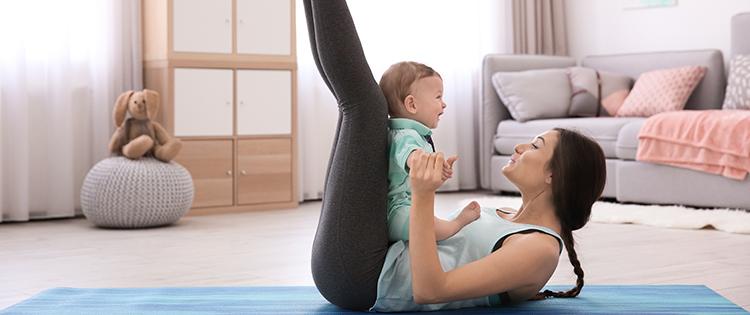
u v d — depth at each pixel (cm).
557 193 251
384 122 240
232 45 541
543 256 238
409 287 243
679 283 314
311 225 486
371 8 625
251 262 366
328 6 230
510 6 688
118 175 469
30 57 505
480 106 669
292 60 565
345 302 251
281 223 495
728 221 457
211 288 293
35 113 509
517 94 627
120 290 290
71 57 518
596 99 631
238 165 547
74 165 525
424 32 649
